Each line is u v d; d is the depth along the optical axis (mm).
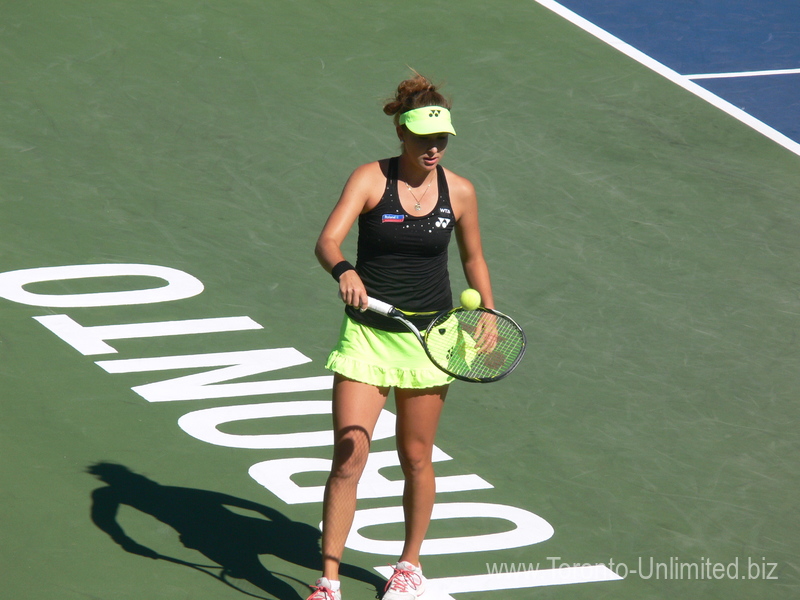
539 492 25500
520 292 34812
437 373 19938
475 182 41031
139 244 35125
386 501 24797
